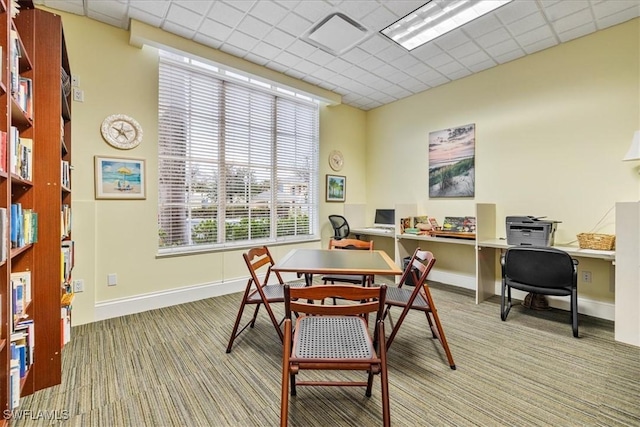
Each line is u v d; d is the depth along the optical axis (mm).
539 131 3328
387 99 4824
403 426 1491
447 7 2635
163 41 2965
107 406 1628
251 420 1535
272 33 3027
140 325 2730
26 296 1694
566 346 2344
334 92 4535
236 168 3896
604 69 2893
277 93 4266
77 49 2730
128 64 2998
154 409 1608
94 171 2820
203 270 3559
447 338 2484
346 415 1578
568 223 3125
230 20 2818
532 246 2803
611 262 2891
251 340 2445
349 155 5180
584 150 3020
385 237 5047
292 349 1428
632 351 2256
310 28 2945
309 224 4773
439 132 4281
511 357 2176
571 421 1525
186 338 2473
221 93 3742
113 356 2164
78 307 2730
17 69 1466
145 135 3107
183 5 2611
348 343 1466
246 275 3912
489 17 2740
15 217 1426
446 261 4254
